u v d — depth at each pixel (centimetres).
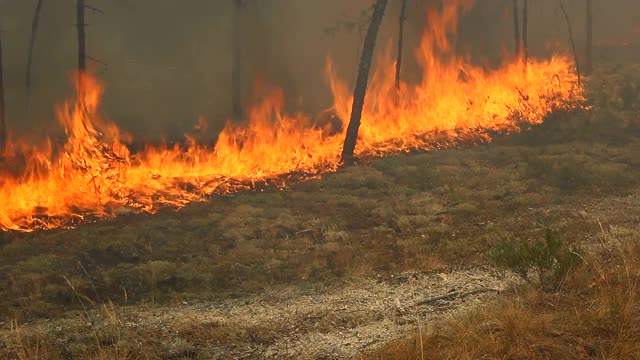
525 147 2503
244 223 1753
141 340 848
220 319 977
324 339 832
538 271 977
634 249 1054
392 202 1925
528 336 677
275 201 1992
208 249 1549
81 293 1270
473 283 1048
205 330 892
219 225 1727
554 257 930
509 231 1491
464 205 1792
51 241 1605
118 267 1430
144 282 1320
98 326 939
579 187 1917
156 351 807
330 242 1570
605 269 937
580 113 2850
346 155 2503
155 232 1655
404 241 1502
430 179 2148
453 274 1146
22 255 1516
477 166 2284
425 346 687
